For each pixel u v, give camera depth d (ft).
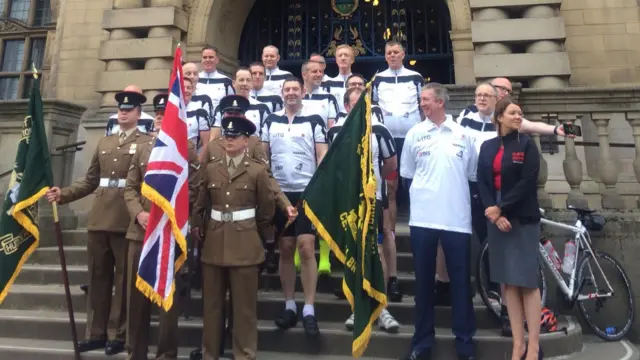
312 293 14.70
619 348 15.55
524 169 12.30
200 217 13.60
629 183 22.81
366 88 13.73
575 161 20.18
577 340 15.03
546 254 15.99
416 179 13.93
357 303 12.41
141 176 13.73
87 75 32.65
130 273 13.06
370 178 13.01
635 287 18.25
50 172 14.73
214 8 31.53
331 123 18.13
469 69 27.71
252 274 12.98
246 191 13.10
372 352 14.16
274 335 14.70
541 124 14.73
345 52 20.34
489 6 27.02
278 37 35.24
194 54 30.73
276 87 21.22
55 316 16.90
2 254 14.19
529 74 25.75
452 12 28.53
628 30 27.14
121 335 14.32
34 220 14.73
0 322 16.52
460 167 13.64
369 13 34.37
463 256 13.25
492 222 12.65
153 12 30.63
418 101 19.21
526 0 26.61
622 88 20.47
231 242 12.83
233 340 12.90
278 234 14.64
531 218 12.23
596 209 19.75
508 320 14.11
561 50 26.12
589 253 16.65
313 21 35.40
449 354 13.70
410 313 15.60
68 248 21.86
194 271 16.26
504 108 12.74
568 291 15.93
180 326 15.21
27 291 18.45
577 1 27.94
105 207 14.67
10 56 41.45
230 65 33.04
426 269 13.35
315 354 14.37
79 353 14.20
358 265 12.53
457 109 24.82
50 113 25.09
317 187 13.58
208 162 13.60
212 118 19.70
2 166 26.58
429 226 13.34
